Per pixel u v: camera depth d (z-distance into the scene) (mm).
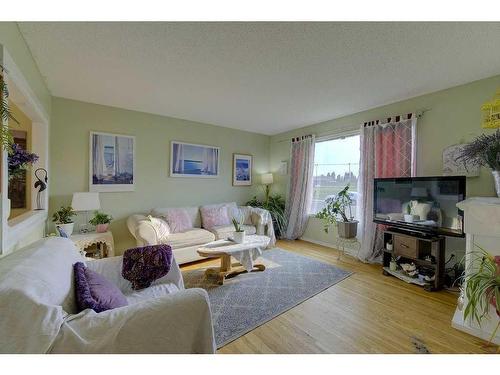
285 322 1972
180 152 4207
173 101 3340
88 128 3352
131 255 1733
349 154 4023
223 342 1706
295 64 2281
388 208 3092
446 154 2812
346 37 1853
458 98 2746
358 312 2125
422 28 1735
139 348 922
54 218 2949
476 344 1696
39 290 904
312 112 3809
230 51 2057
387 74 2488
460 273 2598
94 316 932
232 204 4465
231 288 2598
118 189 3578
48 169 2979
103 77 2572
